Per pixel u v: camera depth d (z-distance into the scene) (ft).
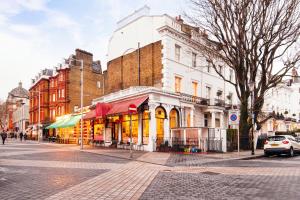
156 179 31.09
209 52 80.59
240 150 80.02
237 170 38.60
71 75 154.20
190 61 96.43
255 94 77.82
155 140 75.82
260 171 37.47
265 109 146.72
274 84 76.64
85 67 159.33
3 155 58.03
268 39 72.28
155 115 77.87
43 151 71.36
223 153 68.74
